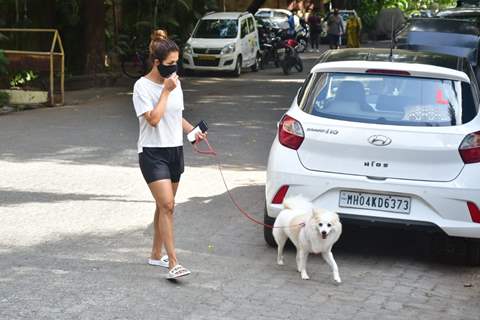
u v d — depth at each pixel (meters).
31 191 10.50
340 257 7.98
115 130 15.92
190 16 32.09
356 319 6.22
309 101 7.74
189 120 17.44
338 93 7.69
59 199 10.09
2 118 17.55
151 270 7.31
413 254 8.21
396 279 7.35
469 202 7.23
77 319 6.00
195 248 8.08
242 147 14.25
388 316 6.32
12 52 20.27
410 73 7.63
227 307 6.38
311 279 7.21
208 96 22.36
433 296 6.91
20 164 12.32
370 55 8.32
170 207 6.96
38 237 8.35
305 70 31.73
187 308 6.32
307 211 7.09
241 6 42.38
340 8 55.81
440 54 8.47
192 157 13.18
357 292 6.91
